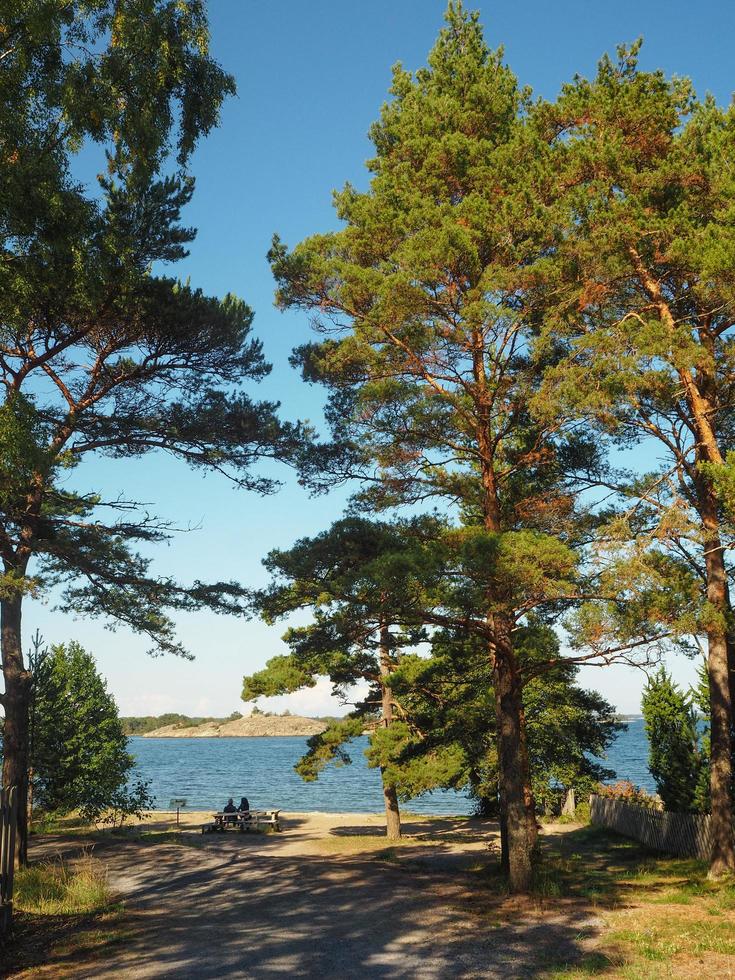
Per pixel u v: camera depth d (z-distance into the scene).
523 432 18.78
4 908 11.53
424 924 12.41
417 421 16.47
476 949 10.83
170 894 15.00
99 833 28.56
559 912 13.28
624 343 15.46
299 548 16.27
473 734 25.45
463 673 25.92
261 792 70.25
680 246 15.38
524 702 28.91
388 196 17.75
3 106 11.45
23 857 17.06
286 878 16.77
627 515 16.47
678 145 17.33
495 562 14.00
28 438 12.73
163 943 11.15
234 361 18.39
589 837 27.02
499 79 18.92
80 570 19.12
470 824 34.53
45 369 17.44
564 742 30.89
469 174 17.44
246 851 22.47
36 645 28.33
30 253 12.94
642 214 16.31
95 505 18.98
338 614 15.62
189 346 17.59
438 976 9.51
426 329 15.79
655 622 14.51
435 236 15.28
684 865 19.20
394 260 16.50
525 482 19.58
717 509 18.42
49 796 29.61
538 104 18.55
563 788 35.91
